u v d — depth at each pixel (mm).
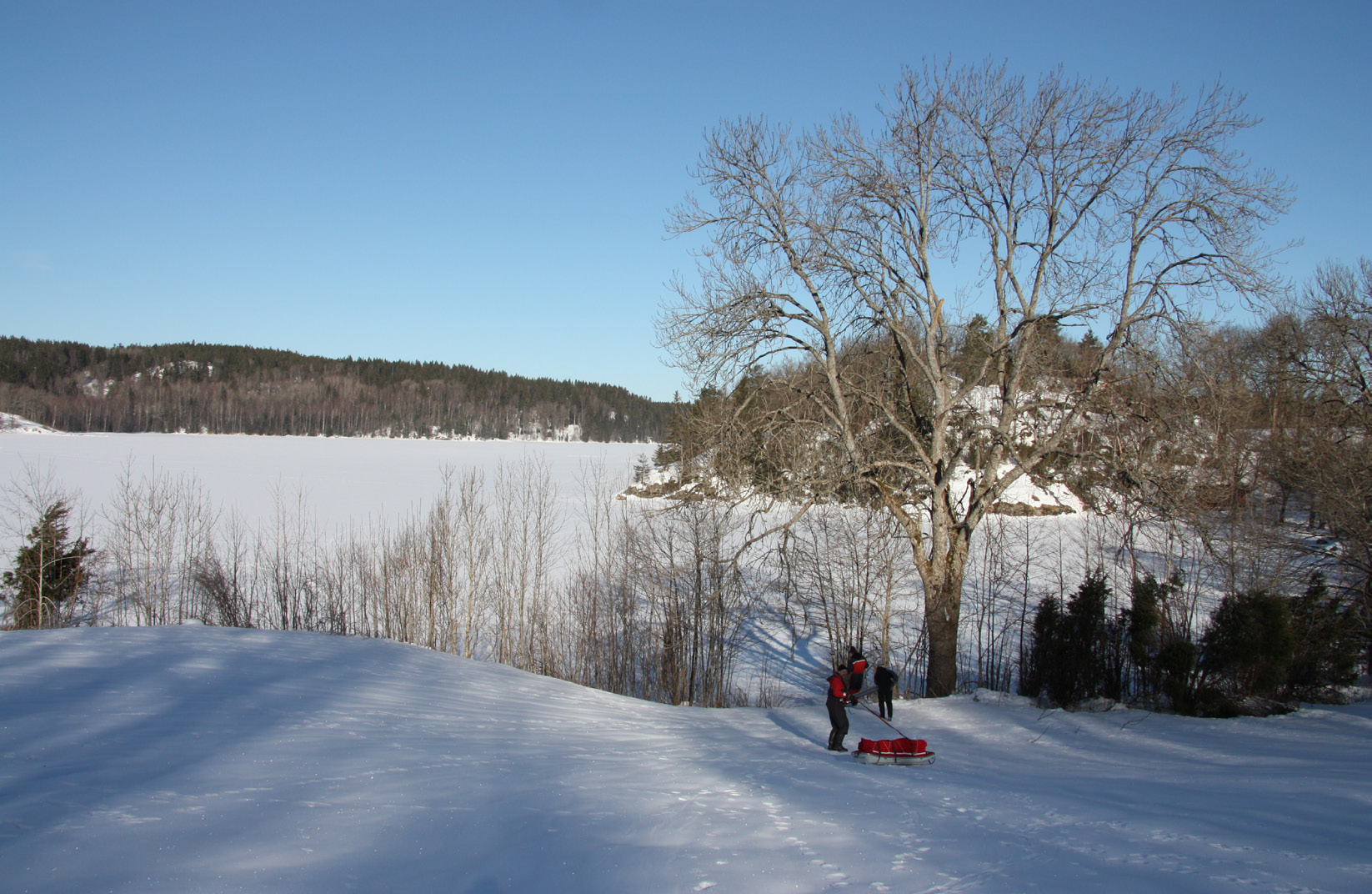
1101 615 19500
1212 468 20125
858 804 8352
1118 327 17469
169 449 104812
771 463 19047
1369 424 25297
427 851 6117
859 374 19703
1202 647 18906
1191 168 16906
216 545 41969
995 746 14406
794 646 27891
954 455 19797
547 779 9156
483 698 16141
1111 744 14734
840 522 30266
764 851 6340
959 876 5715
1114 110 17266
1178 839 6969
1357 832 7383
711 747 13016
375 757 9445
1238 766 12219
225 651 16625
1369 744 14672
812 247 18000
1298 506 30156
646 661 26281
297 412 169375
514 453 116625
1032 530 44188
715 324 18391
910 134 18281
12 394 151625
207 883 5137
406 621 29516
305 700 12820
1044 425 19672
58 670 13117
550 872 5699
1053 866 6012
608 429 187625
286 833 6312
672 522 29969
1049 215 17922
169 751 8789
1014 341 18844
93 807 6598
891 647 28016
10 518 47188
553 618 30562
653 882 5508
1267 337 28797
